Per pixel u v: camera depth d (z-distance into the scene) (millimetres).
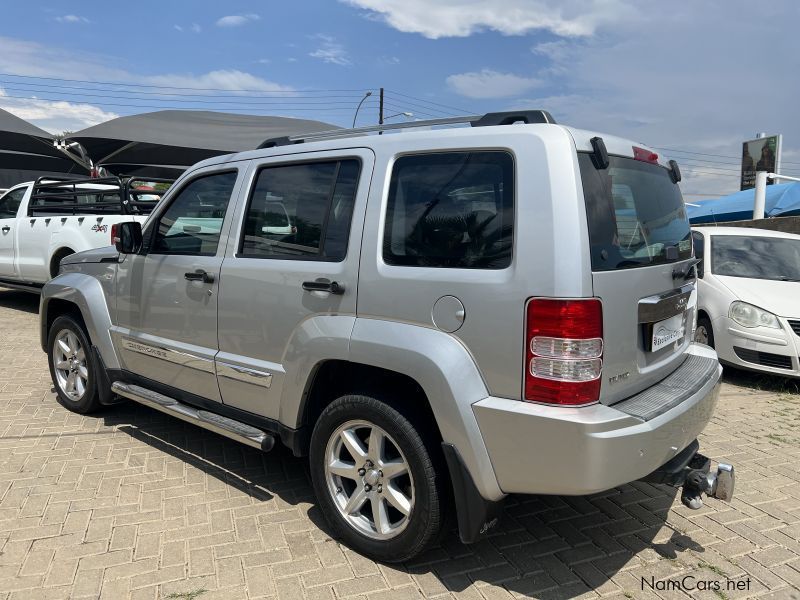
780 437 4668
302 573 2783
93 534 3059
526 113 2689
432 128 2885
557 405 2320
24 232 8805
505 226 2453
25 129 12031
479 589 2705
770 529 3291
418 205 2715
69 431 4418
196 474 3775
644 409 2533
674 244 3191
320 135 3346
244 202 3420
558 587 2740
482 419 2443
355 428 2918
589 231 2404
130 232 3922
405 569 2834
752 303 5918
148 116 12727
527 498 3594
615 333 2477
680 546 3107
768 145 17297
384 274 2723
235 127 13219
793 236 7129
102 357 4305
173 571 2773
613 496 3637
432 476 2633
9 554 2869
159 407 3781
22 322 8562
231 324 3373
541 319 2320
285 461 4004
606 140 2760
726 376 6371
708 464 2947
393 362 2631
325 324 2906
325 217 3037
